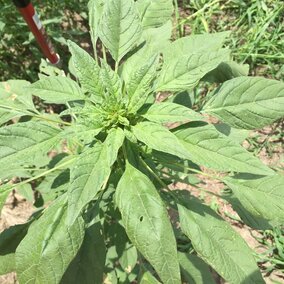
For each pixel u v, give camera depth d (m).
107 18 0.34
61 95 0.33
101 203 0.42
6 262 0.35
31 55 0.73
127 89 0.30
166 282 0.25
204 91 0.71
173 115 0.29
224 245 0.31
